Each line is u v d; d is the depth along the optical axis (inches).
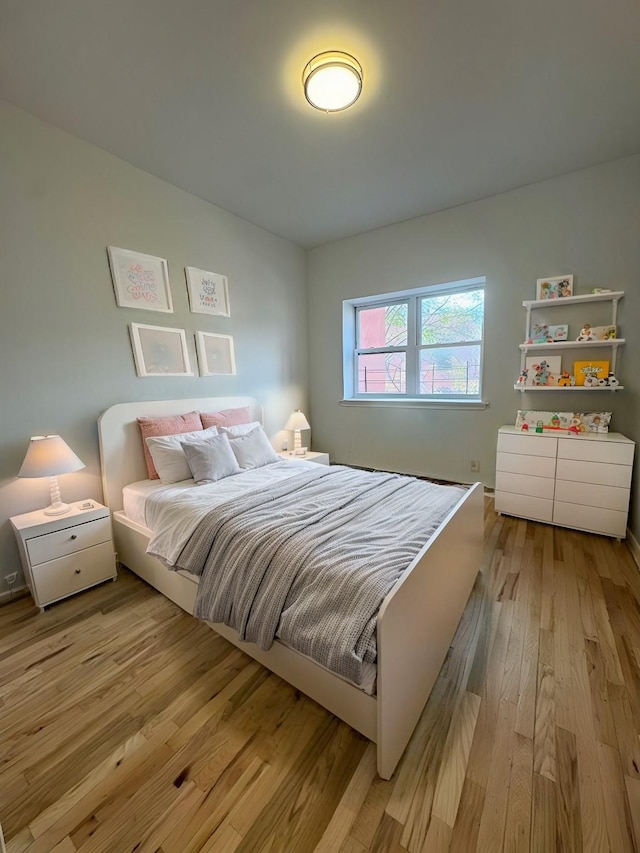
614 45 63.9
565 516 105.9
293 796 41.3
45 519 78.0
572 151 96.3
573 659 59.9
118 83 71.0
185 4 55.9
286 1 55.7
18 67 66.7
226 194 115.6
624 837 37.0
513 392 124.6
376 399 160.4
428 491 81.4
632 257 101.7
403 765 44.3
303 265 166.6
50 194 83.8
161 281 107.3
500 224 119.6
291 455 144.5
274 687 56.7
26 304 81.3
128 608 76.8
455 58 66.4
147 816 39.9
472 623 68.7
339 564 49.8
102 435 92.9
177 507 76.5
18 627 71.2
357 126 84.7
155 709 53.1
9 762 45.9
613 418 108.3
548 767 43.6
